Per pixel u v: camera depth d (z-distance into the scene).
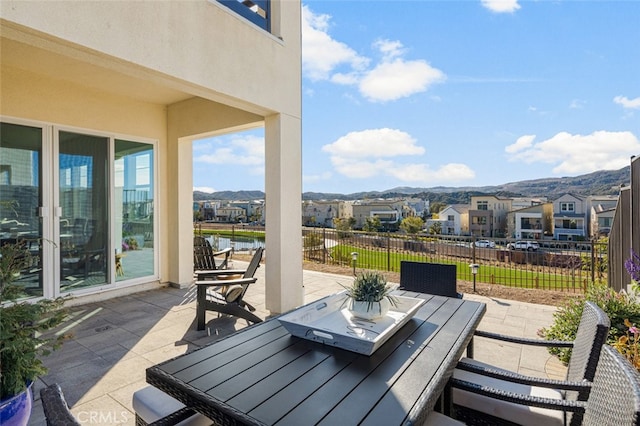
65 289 4.63
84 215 4.85
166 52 3.22
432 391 1.42
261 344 1.88
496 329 3.93
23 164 4.25
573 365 1.87
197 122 5.44
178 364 1.63
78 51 2.71
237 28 3.94
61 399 1.29
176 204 5.81
